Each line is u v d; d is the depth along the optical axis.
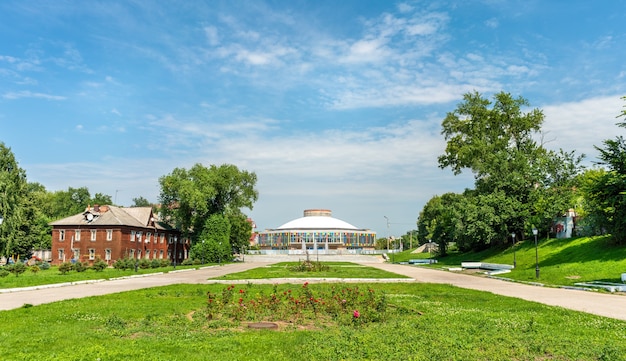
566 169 52.81
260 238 129.00
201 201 75.44
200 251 76.88
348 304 17.20
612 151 30.88
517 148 59.00
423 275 42.53
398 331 12.72
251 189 85.25
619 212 31.58
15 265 42.94
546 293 25.19
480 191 59.59
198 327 13.84
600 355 10.02
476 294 23.77
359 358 9.89
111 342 11.54
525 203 54.75
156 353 10.32
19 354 10.08
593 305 19.59
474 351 10.39
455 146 59.06
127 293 23.91
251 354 10.31
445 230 76.88
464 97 59.31
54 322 14.67
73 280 32.97
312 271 45.69
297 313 15.98
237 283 32.06
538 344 11.02
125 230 69.81
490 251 61.19
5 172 57.66
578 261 36.84
